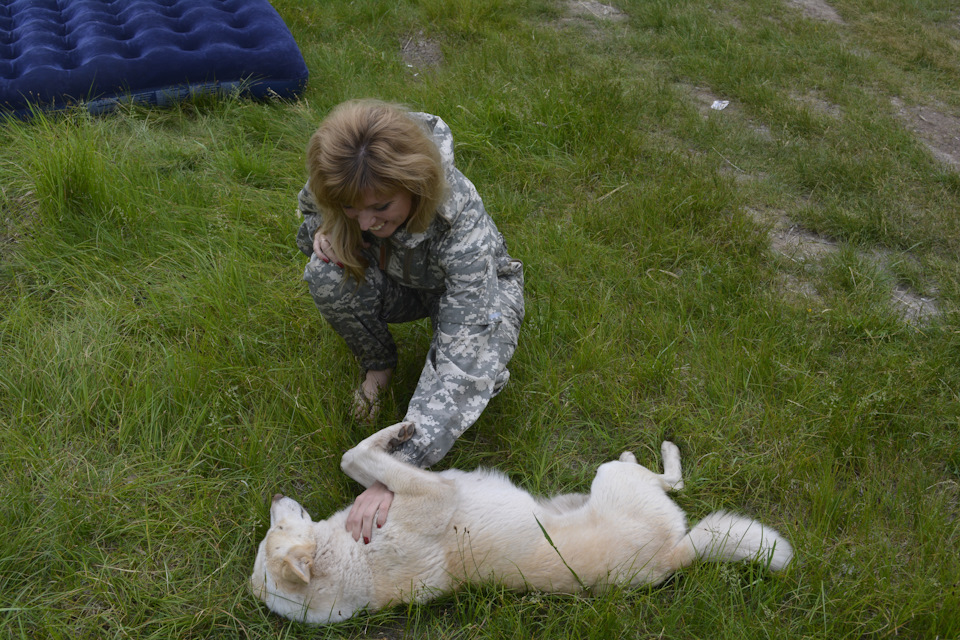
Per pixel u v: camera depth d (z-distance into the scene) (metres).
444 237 2.36
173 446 2.71
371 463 2.30
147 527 2.39
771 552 2.36
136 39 4.57
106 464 2.64
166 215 3.69
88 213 3.60
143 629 2.23
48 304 3.21
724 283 3.60
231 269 3.37
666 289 3.57
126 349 2.99
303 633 2.29
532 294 3.53
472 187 2.41
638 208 4.06
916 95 5.86
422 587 2.34
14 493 2.47
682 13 6.81
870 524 2.54
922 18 7.54
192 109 4.64
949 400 3.04
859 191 4.48
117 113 4.42
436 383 2.32
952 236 4.07
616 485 2.56
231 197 3.91
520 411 2.92
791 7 7.45
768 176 4.63
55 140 3.78
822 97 5.73
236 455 2.68
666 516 2.52
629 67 5.89
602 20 6.69
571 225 3.98
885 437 2.88
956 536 2.53
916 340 3.35
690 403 3.03
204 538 2.45
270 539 2.30
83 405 2.76
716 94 5.70
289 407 2.85
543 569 2.37
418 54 6.02
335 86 5.11
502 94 5.03
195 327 3.17
